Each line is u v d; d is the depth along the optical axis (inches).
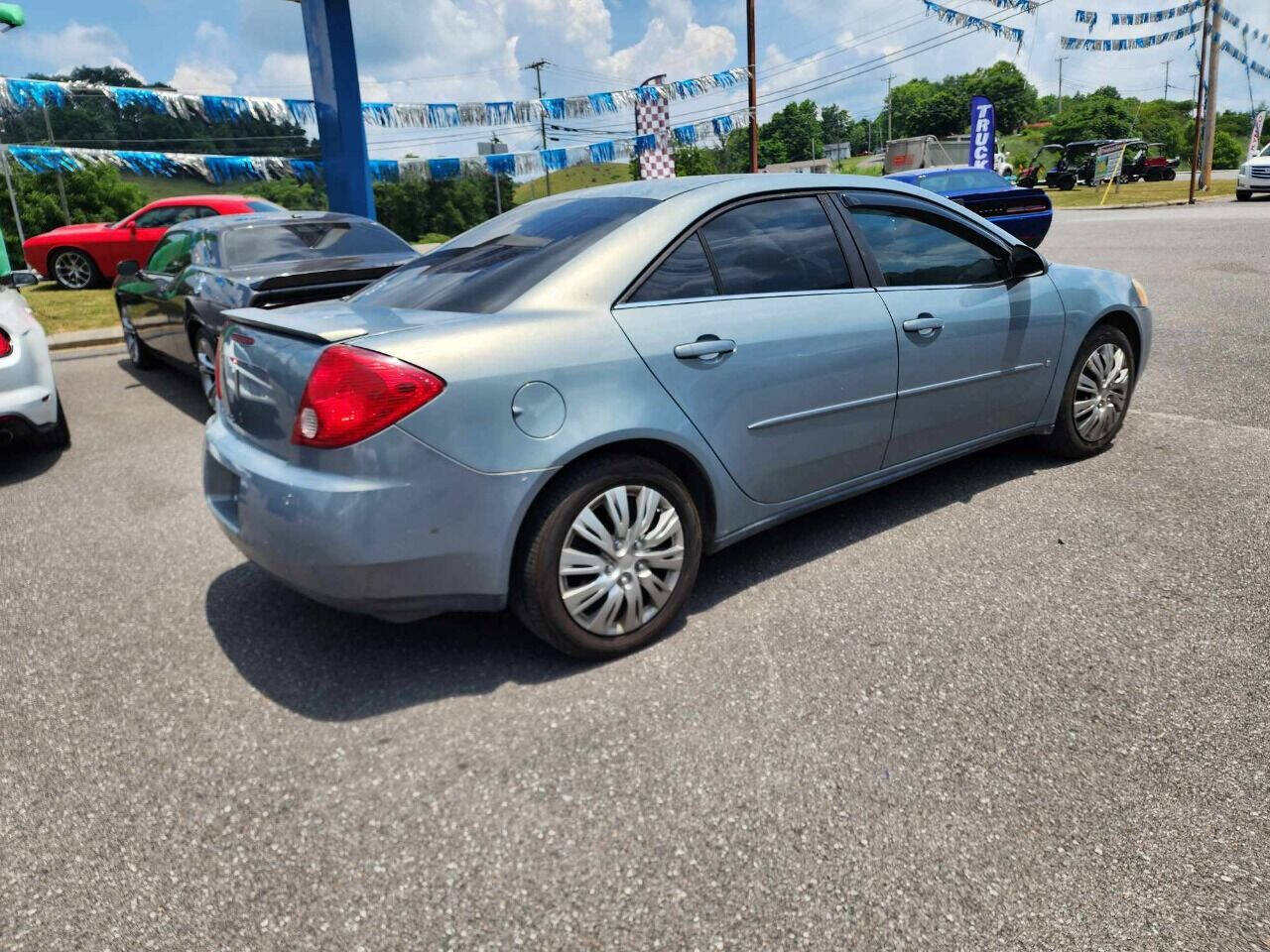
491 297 105.9
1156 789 80.0
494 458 93.6
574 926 67.7
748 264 118.3
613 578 104.1
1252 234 567.5
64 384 299.9
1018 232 527.2
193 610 125.5
